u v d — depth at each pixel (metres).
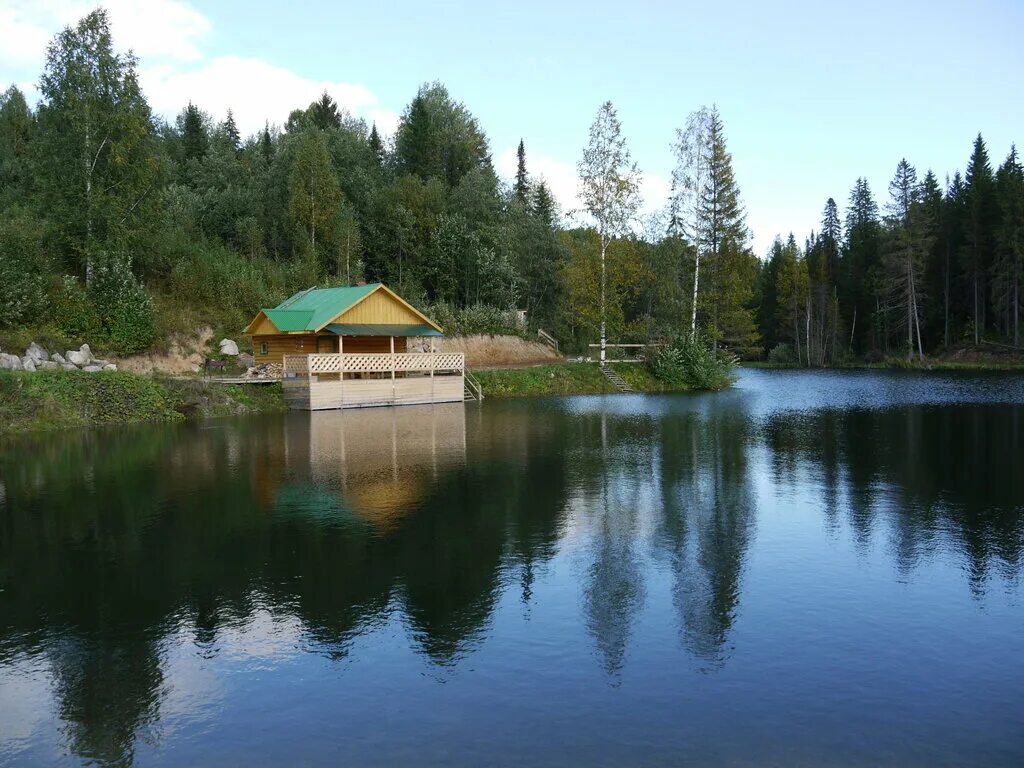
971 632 8.91
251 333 39.44
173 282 41.31
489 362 51.28
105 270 35.19
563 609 9.70
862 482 17.45
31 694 7.69
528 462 20.19
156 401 30.20
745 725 6.88
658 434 25.81
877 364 75.75
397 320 38.22
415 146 63.72
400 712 7.19
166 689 7.74
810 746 6.54
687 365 47.75
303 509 14.83
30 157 40.03
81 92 35.97
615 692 7.52
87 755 6.59
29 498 15.93
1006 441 23.38
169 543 12.59
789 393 43.88
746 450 22.28
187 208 51.50
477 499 15.73
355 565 11.42
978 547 12.23
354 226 52.72
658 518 14.18
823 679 7.77
